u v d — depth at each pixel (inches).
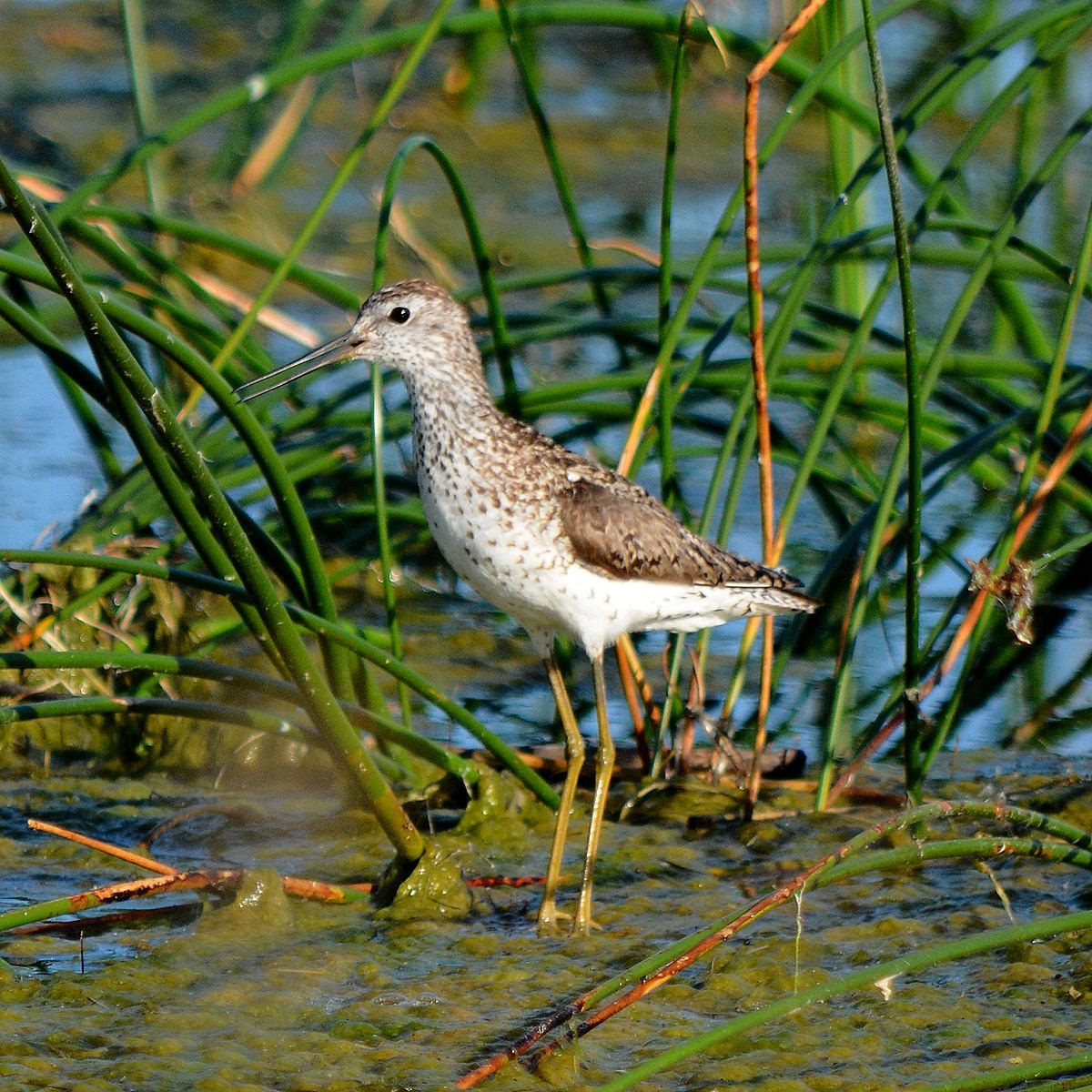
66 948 352.8
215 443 504.1
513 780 441.7
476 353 388.2
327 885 379.6
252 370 532.4
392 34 488.4
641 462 462.9
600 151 979.9
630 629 398.6
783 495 650.8
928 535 573.6
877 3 882.1
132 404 318.3
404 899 374.3
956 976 343.0
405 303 386.6
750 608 406.3
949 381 616.1
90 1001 327.9
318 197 865.5
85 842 355.3
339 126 970.1
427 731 486.6
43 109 941.2
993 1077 267.4
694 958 286.4
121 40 1085.8
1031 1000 328.8
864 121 513.0
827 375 551.2
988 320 762.8
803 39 717.9
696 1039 267.0
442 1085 295.7
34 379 756.0
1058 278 486.9
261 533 417.1
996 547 412.2
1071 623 583.5
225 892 366.6
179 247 692.7
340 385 698.2
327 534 596.7
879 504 429.1
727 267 540.1
